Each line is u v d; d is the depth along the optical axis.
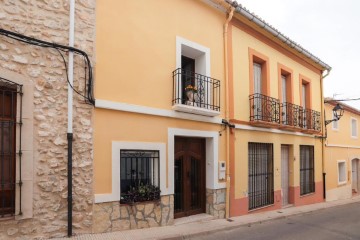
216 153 7.67
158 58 6.45
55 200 4.82
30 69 4.73
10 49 4.56
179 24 6.99
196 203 7.55
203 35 7.57
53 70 4.95
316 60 12.20
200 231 6.09
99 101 5.38
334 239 6.39
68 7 5.18
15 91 4.60
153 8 6.45
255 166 9.12
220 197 7.70
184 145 7.34
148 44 6.28
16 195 4.48
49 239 4.71
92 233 5.17
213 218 7.43
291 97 10.99
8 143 4.60
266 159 9.65
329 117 14.32
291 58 11.17
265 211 9.15
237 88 8.48
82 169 5.14
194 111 6.89
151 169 6.36
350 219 8.91
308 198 11.77
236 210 8.08
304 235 6.61
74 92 5.14
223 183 7.80
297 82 11.49
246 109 8.73
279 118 9.79
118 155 5.59
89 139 5.25
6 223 4.38
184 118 6.86
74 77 5.16
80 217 5.06
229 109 8.15
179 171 7.24
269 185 9.62
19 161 4.52
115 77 5.68
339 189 14.83
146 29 6.27
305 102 12.45
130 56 5.95
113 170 5.49
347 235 6.78
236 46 8.59
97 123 5.38
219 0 7.73
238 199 8.17
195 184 7.58
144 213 5.91
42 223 4.68
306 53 11.40
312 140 12.35
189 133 7.00
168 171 6.43
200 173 7.68
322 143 13.22
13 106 4.66
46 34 4.93
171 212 6.41
